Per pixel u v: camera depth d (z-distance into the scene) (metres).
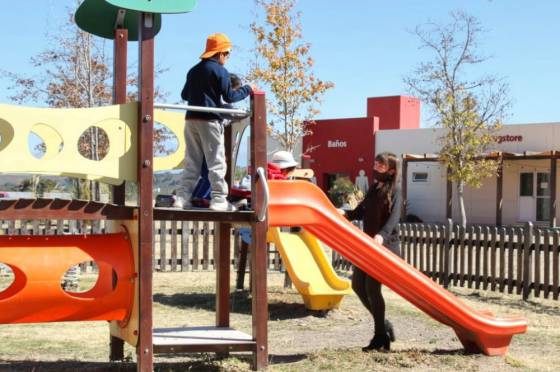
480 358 7.17
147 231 5.79
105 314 5.96
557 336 8.88
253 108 6.26
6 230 16.84
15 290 5.90
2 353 7.55
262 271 6.27
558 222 31.53
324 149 38.81
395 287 7.04
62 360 7.16
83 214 5.71
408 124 40.72
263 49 35.69
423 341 8.35
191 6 5.78
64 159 5.54
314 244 11.81
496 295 12.65
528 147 31.66
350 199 25.59
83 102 18.31
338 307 10.85
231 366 6.64
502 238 12.81
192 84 6.47
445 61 31.11
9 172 5.33
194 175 6.55
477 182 30.59
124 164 5.78
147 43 5.77
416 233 14.62
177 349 6.02
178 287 13.61
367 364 6.78
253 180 6.27
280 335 9.01
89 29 7.20
